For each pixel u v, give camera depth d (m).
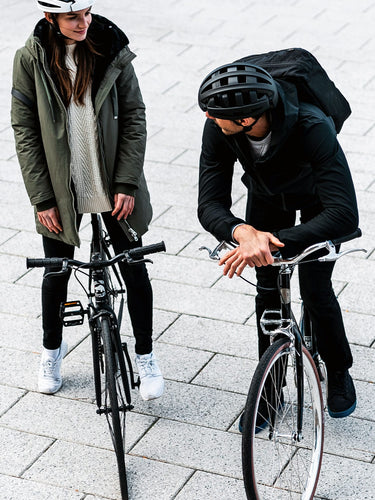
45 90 3.55
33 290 5.00
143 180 3.92
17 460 3.79
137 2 9.48
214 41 8.32
